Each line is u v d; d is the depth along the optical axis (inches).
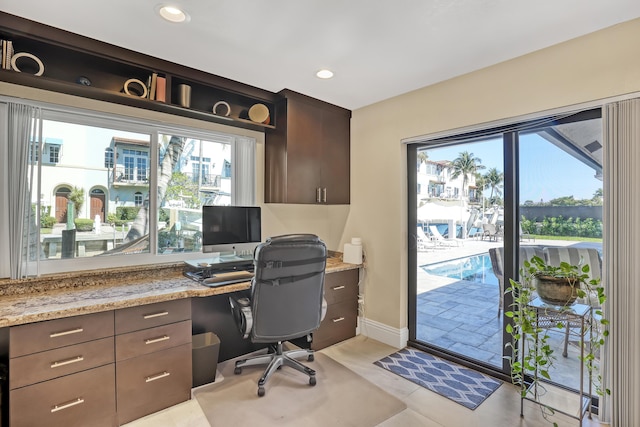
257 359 102.3
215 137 116.0
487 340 102.8
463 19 71.0
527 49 84.5
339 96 119.7
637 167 70.9
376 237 127.0
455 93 102.4
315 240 89.3
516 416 80.0
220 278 94.5
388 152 122.6
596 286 79.5
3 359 72.9
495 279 100.7
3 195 79.5
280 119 118.9
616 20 71.3
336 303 122.4
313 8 67.5
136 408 77.9
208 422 77.2
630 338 71.8
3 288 78.0
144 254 101.6
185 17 71.1
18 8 67.9
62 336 68.7
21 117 79.9
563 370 85.3
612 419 73.9
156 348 80.7
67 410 69.2
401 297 119.5
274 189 121.9
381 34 77.4
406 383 94.8
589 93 77.0
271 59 90.8
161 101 93.0
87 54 82.9
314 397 87.5
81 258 91.4
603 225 76.0
